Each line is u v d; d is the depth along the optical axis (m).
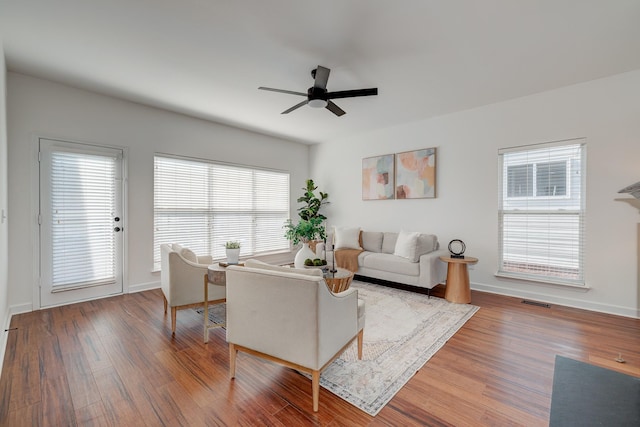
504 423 1.53
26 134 3.14
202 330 2.73
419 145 4.67
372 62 2.81
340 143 5.83
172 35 2.39
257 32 2.34
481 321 2.94
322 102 2.95
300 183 6.31
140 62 2.84
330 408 1.66
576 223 3.37
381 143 5.16
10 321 2.87
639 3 1.98
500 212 3.91
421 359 2.19
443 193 4.40
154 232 4.15
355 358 2.21
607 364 2.10
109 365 2.09
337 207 5.90
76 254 3.47
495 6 2.02
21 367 2.05
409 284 3.93
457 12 2.09
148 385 1.86
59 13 2.11
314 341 1.61
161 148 4.18
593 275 3.24
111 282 3.73
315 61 2.79
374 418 1.58
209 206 4.81
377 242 4.83
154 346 2.39
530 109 3.63
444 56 2.70
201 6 2.04
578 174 3.36
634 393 1.75
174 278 2.60
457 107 4.06
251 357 2.23
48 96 3.27
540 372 2.01
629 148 3.04
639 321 2.92
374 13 2.10
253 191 5.48
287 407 1.67
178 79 3.20
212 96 3.68
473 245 4.11
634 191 2.33
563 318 3.00
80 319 2.95
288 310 1.68
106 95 3.66
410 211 4.78
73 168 3.45
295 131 5.34
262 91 3.51
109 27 2.29
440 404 1.68
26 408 1.63
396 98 3.72
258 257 5.56
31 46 2.57
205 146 4.69
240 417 1.58
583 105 3.28
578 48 2.57
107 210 3.70
